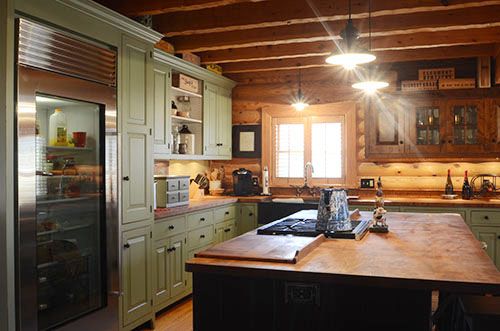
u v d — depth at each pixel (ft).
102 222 10.29
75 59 9.45
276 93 19.48
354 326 6.24
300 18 12.60
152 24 13.79
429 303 6.01
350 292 6.24
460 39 14.83
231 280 6.64
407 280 5.76
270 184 19.54
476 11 12.94
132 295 11.53
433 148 17.21
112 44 10.84
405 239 8.46
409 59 16.92
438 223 10.51
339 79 18.67
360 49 9.23
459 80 16.80
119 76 11.05
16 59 8.07
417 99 17.35
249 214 17.90
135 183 11.68
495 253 15.66
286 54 16.24
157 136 14.11
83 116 9.96
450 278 5.75
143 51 12.11
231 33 14.92
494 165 17.26
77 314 9.63
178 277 13.88
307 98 19.07
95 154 10.23
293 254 6.88
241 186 18.89
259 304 6.56
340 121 18.67
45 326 8.80
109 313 10.44
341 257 6.93
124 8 12.15
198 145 17.22
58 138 9.32
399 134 17.56
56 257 9.12
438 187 17.69
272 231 8.83
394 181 18.13
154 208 12.83
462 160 17.37
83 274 9.87
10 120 7.98
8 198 7.95
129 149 11.46
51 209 9.06
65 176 9.43
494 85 16.69
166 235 13.20
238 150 19.94
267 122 19.60
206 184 18.58
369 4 11.41
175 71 15.56
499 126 16.63
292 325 6.45
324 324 6.33
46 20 8.89
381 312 6.15
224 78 18.60
